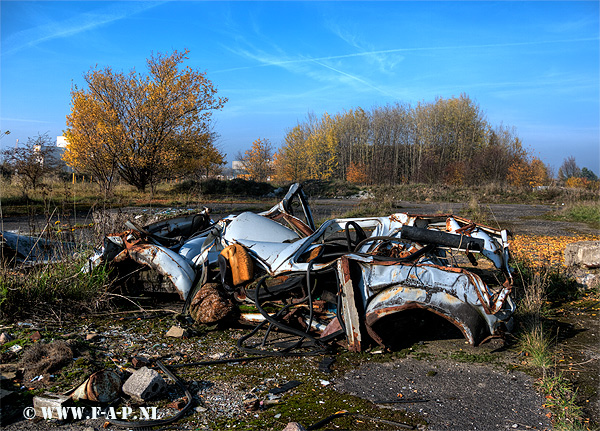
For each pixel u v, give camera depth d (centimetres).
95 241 659
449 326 418
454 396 315
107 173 1817
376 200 2377
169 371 338
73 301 486
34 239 646
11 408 278
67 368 331
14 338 390
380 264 388
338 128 5878
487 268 706
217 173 3544
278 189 3388
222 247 519
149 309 517
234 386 324
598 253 689
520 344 417
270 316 429
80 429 261
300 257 452
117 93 2509
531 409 297
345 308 391
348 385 330
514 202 2728
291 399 306
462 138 5756
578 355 395
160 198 2322
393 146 5756
